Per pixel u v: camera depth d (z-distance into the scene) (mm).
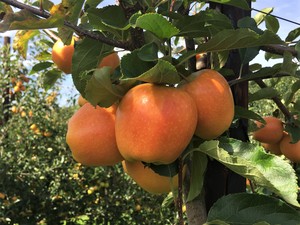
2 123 1578
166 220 1469
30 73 498
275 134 547
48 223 1470
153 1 302
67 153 1548
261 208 287
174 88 261
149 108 250
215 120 270
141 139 251
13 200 1375
